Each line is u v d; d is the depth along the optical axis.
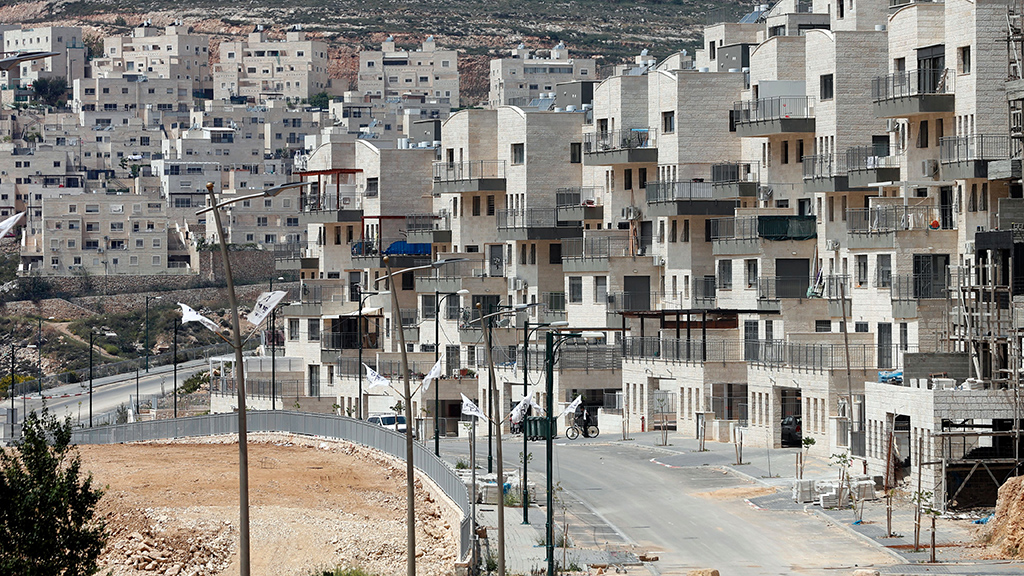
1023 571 198.00
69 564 163.75
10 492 161.88
